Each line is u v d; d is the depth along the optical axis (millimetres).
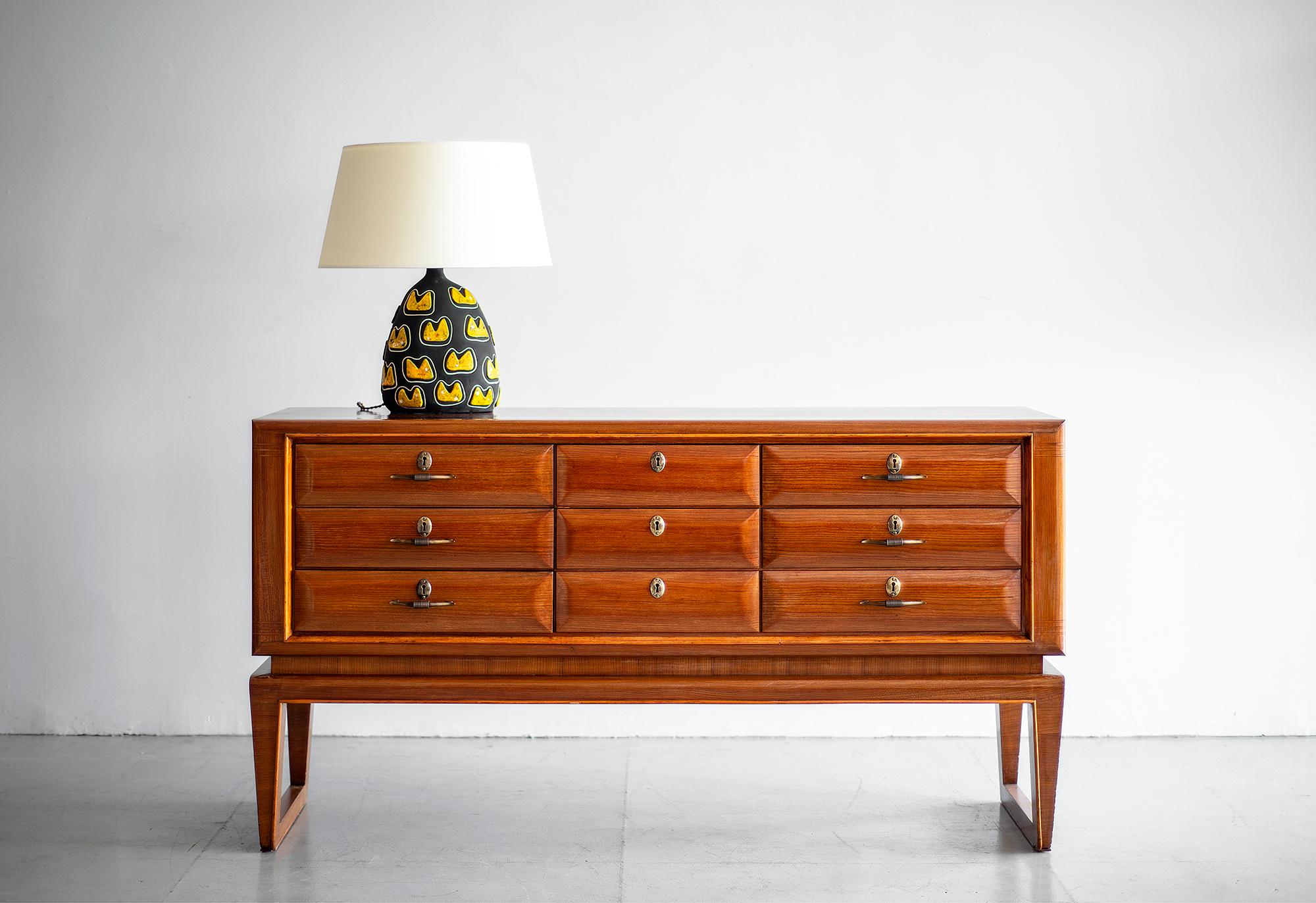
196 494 3434
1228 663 3469
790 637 2611
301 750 2961
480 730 3504
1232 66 3354
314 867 2588
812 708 3502
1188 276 3396
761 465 2594
